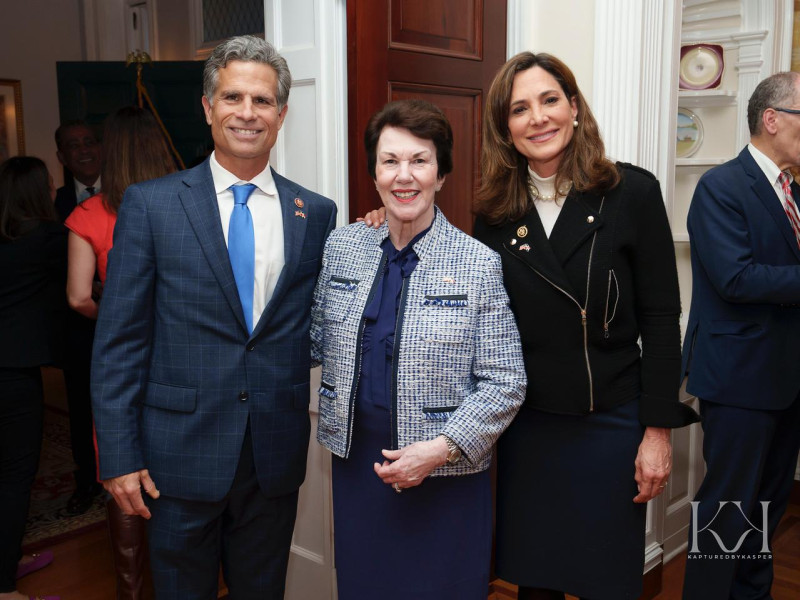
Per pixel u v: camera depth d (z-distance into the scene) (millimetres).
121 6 5488
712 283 2125
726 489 2178
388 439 1484
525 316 1631
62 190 3748
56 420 4832
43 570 2777
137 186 1554
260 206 1612
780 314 2094
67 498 3479
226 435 1534
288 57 2295
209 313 1513
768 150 2125
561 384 1618
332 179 2221
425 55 2186
